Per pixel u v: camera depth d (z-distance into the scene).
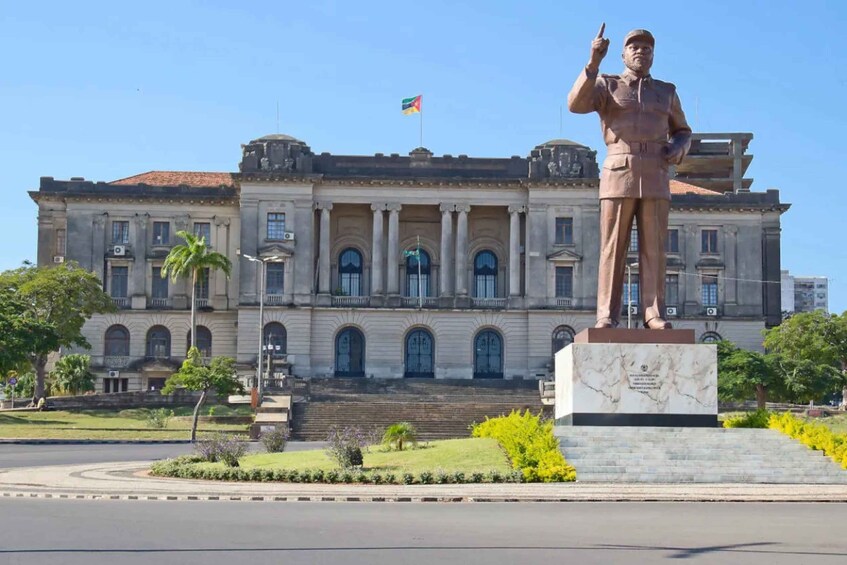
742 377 78.88
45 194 109.88
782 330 93.00
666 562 20.25
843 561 20.56
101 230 109.56
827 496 31.92
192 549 21.45
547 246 107.44
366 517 26.91
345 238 111.31
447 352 107.31
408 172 108.44
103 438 68.44
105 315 108.44
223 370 78.56
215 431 74.88
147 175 115.69
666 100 39.62
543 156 108.00
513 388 98.25
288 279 106.00
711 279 111.75
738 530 24.55
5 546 21.77
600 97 39.69
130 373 107.75
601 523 25.69
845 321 92.06
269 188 106.56
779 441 38.22
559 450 37.41
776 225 112.69
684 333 39.16
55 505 29.75
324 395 90.75
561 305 107.00
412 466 38.72
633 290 105.75
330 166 108.06
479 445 40.88
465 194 108.69
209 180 116.00
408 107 109.19
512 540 22.77
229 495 32.41
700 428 38.59
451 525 25.22
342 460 39.03
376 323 107.25
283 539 22.84
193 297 100.75
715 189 143.00
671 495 31.91
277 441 52.88
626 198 39.34
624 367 38.91
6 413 84.25
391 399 91.12
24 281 94.44
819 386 80.00
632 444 37.78
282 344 105.88
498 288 111.88
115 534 23.55
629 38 39.81
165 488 34.66
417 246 112.00
